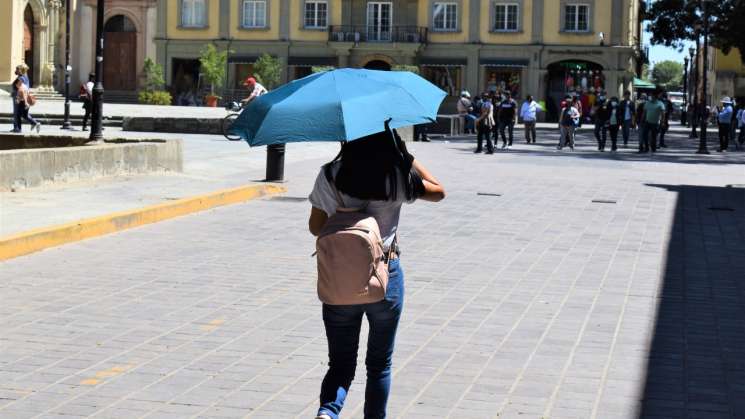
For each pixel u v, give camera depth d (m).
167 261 11.58
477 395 6.72
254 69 66.62
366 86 5.29
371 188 5.29
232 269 11.17
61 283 10.26
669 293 10.24
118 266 11.21
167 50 70.00
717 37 64.56
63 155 16.81
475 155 29.98
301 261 11.73
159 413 6.31
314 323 8.74
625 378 7.16
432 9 67.88
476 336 8.32
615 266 11.73
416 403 6.54
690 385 7.02
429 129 43.59
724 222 15.69
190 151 25.48
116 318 8.80
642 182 22.02
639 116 38.88
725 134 37.12
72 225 12.66
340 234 5.18
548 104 67.75
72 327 8.46
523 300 9.77
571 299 9.85
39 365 7.33
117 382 6.94
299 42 69.00
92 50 70.25
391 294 5.43
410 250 12.51
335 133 5.07
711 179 23.45
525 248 12.85
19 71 29.44
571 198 18.45
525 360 7.60
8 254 11.45
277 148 19.08
